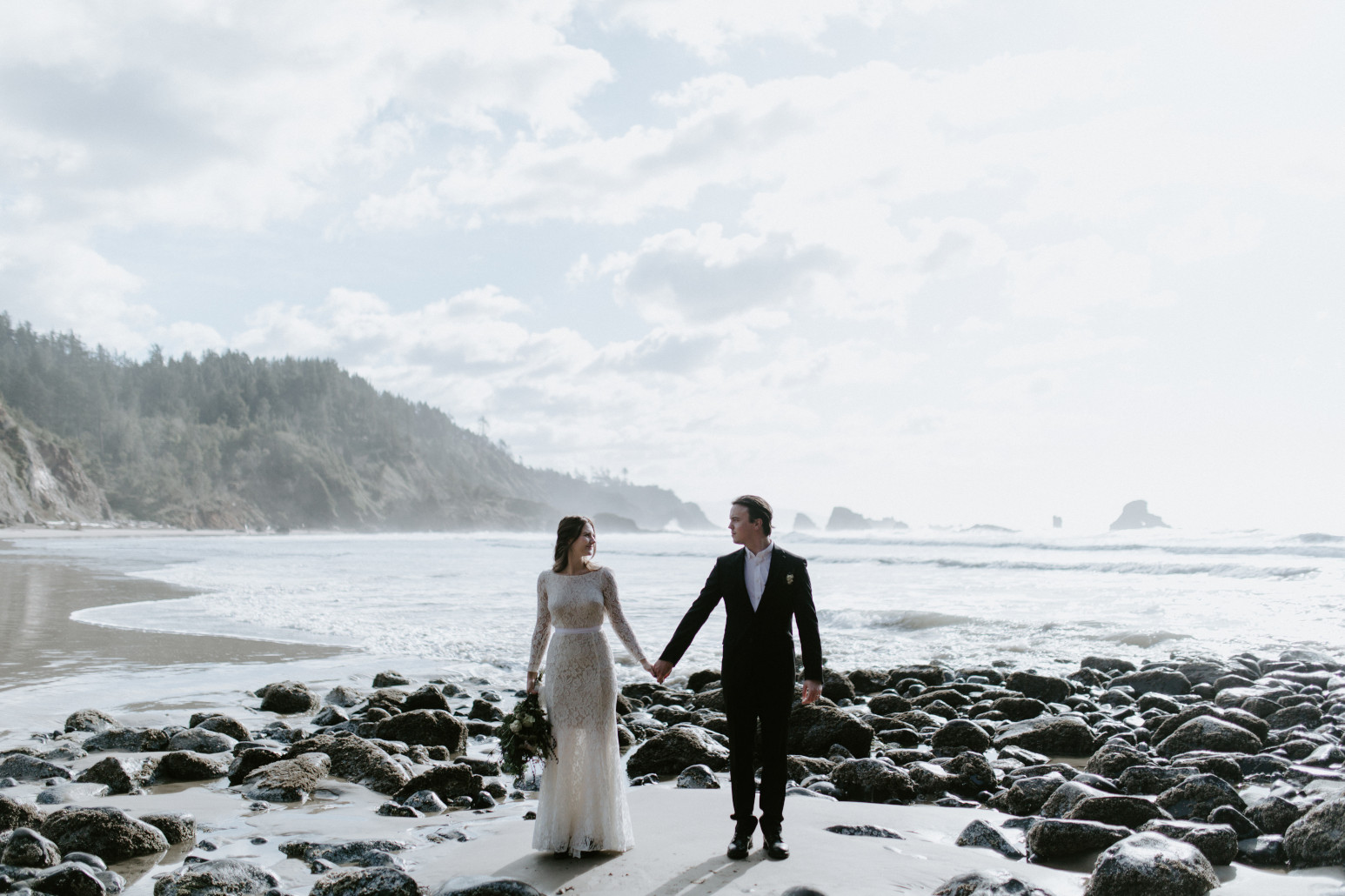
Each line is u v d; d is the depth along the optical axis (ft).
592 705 15.35
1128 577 91.81
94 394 565.94
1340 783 19.13
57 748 25.77
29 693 35.50
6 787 21.99
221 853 16.75
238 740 28.09
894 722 30.45
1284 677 37.99
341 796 21.07
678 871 14.16
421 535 513.04
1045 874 14.58
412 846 16.56
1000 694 35.40
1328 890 13.62
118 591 79.61
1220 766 21.08
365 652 47.80
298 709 33.50
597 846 14.89
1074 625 56.39
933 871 14.12
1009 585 83.66
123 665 42.39
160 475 507.30
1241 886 14.03
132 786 22.15
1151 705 33.47
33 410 540.93
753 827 15.02
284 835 17.74
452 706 34.68
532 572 111.75
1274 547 122.11
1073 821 15.83
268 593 78.95
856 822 17.34
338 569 117.08
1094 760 22.98
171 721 30.50
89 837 16.35
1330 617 59.36
